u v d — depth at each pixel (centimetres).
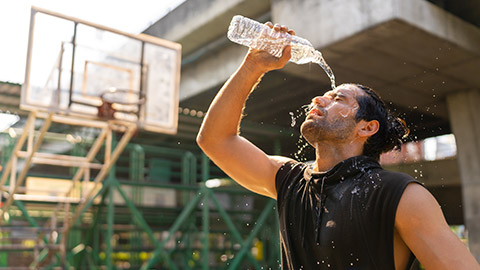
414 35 752
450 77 936
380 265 110
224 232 1128
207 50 1077
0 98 836
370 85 975
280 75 974
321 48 802
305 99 1102
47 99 479
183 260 1048
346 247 114
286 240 130
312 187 126
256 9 934
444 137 1245
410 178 112
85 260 942
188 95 1131
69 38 505
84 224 1013
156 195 1037
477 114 985
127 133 541
